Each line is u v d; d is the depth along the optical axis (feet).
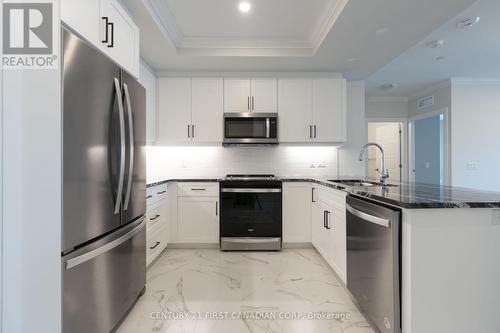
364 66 11.24
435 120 18.28
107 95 4.91
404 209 4.39
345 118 11.73
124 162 5.28
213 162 12.66
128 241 5.90
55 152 3.72
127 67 6.18
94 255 4.49
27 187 3.40
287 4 7.73
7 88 3.32
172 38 9.26
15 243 3.32
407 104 19.19
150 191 8.43
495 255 4.29
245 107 11.60
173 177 12.36
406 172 19.10
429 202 4.22
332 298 6.88
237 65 11.03
